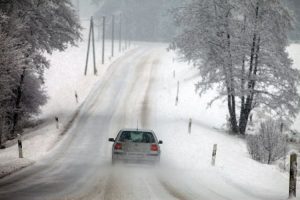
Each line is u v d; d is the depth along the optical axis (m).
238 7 98.19
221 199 34.84
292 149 86.00
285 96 96.88
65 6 105.06
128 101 133.00
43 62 99.31
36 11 93.00
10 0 79.94
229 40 98.62
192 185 42.25
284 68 96.06
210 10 101.88
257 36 95.19
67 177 46.41
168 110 120.12
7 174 49.12
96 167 54.50
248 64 99.38
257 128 109.50
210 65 100.50
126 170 51.50
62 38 105.06
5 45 55.12
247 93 95.56
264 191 41.16
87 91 153.75
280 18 95.94
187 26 105.12
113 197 34.41
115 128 93.31
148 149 51.38
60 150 70.88
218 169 53.78
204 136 83.38
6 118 95.12
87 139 81.50
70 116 111.00
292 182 37.94
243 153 72.38
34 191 37.38
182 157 63.94
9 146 79.75
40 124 107.62
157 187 40.22
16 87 96.62
